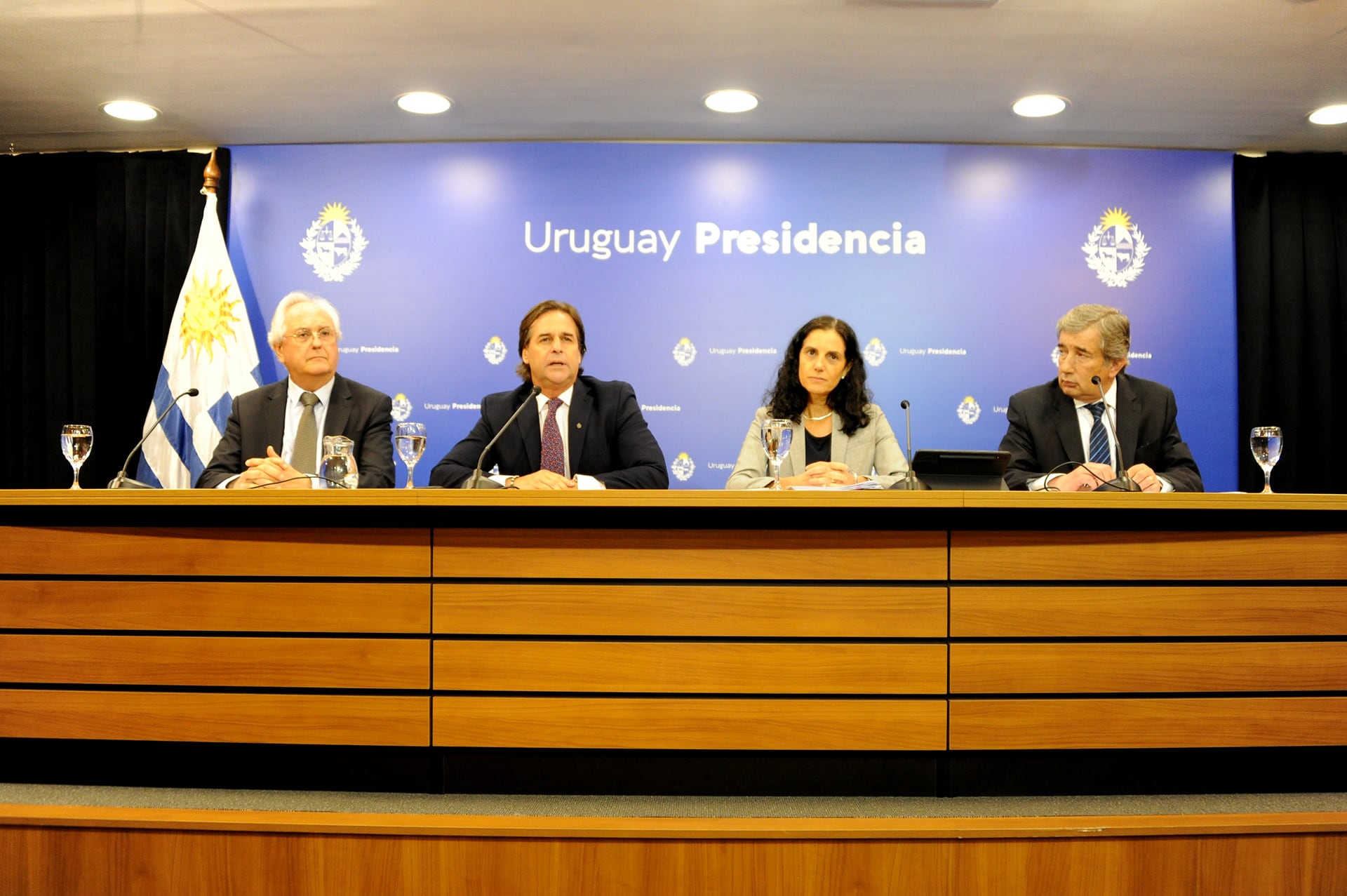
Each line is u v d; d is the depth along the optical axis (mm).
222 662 2133
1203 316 4418
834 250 4426
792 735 2068
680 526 2098
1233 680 2105
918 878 1886
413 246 4414
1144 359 4406
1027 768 2098
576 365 3314
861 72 3744
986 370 4410
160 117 4164
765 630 2080
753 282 4418
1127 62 3631
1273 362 4418
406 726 2102
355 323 4398
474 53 3602
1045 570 2100
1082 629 2092
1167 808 2021
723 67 3709
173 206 4434
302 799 2070
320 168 4434
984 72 3730
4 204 4500
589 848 1897
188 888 1931
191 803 2039
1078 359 3314
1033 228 4438
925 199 4438
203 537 2150
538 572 2104
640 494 1990
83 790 2129
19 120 4180
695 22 3371
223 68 3709
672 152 4438
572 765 2100
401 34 3445
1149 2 3199
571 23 3373
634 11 3293
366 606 2119
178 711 2135
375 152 4438
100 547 2168
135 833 1948
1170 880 1904
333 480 2471
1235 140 4359
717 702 2072
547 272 4414
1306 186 4484
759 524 2096
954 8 3260
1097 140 4398
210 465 3371
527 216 4418
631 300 4414
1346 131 4262
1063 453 3348
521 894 1896
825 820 1935
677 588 2088
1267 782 2125
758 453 3195
